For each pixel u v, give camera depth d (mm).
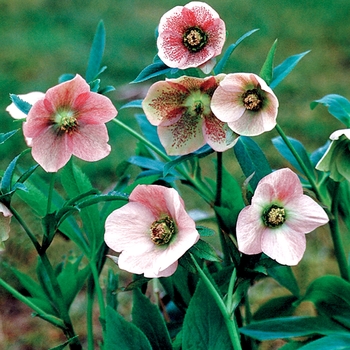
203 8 847
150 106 874
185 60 859
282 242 818
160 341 873
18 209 1865
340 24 3617
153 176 979
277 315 1045
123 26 3566
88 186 975
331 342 906
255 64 3141
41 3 3902
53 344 1582
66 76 1000
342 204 1010
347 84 2936
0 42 3324
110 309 847
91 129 839
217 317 845
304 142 2449
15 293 922
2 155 2305
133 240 824
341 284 950
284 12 3852
